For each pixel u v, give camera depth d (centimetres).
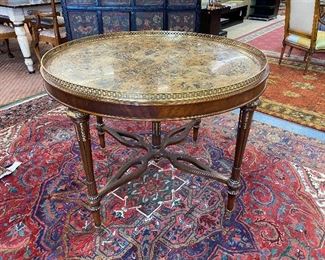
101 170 173
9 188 158
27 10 295
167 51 151
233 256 122
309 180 164
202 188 160
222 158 184
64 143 199
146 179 166
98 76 118
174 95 98
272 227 135
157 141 170
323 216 141
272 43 438
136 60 137
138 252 124
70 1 297
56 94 111
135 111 99
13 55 384
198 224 138
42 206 147
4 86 290
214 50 153
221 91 102
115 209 146
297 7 300
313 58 368
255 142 199
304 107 248
